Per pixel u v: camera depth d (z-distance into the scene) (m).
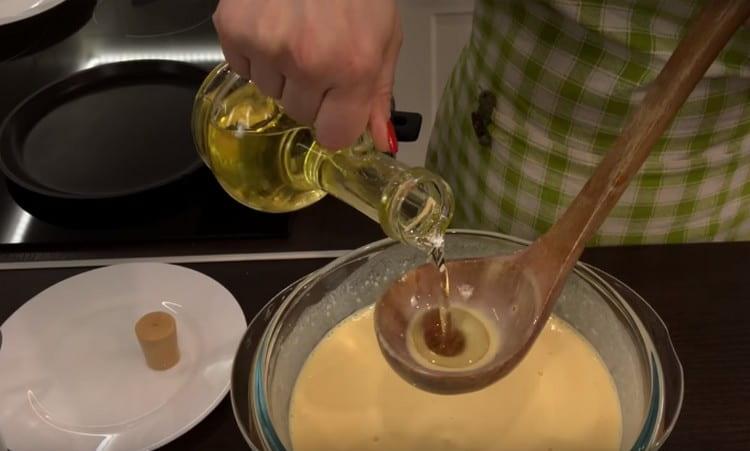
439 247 0.51
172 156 0.94
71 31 1.22
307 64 0.45
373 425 0.59
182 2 1.29
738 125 0.79
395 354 0.48
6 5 1.25
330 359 0.64
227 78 0.58
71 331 0.72
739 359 0.65
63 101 1.03
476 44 0.88
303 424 0.59
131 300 0.74
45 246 0.83
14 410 0.65
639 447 0.48
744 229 0.90
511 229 0.89
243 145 0.55
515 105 0.83
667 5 0.71
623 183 0.48
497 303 0.52
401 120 0.75
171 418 0.63
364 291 0.66
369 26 0.47
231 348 0.69
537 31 0.77
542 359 0.62
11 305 0.76
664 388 0.52
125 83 1.06
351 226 0.81
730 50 0.72
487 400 0.59
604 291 0.60
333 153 0.52
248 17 0.46
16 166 0.92
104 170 0.92
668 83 0.48
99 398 0.66
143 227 0.83
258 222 0.82
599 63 0.75
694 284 0.71
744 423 0.61
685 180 0.82
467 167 0.93
